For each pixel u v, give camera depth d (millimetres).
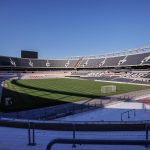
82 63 136625
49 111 30547
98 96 44344
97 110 31453
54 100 39188
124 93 48812
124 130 14953
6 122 16062
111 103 36781
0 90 54906
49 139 12641
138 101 39031
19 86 65312
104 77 94938
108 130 14945
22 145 11281
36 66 133250
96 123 16672
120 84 70812
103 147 10562
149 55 103000
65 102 37406
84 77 104625
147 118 27125
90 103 36594
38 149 10734
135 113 29766
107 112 30266
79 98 41625
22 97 42844
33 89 56969
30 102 37219
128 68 111062
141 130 14891
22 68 128125
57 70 138375
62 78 106125
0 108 32438
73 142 4949
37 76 115062
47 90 54594
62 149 10383
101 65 123250
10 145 11258
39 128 14969
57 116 27625
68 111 30422
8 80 92688
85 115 28531
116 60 118938
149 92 50125
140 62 101688
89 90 54312
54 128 14984
